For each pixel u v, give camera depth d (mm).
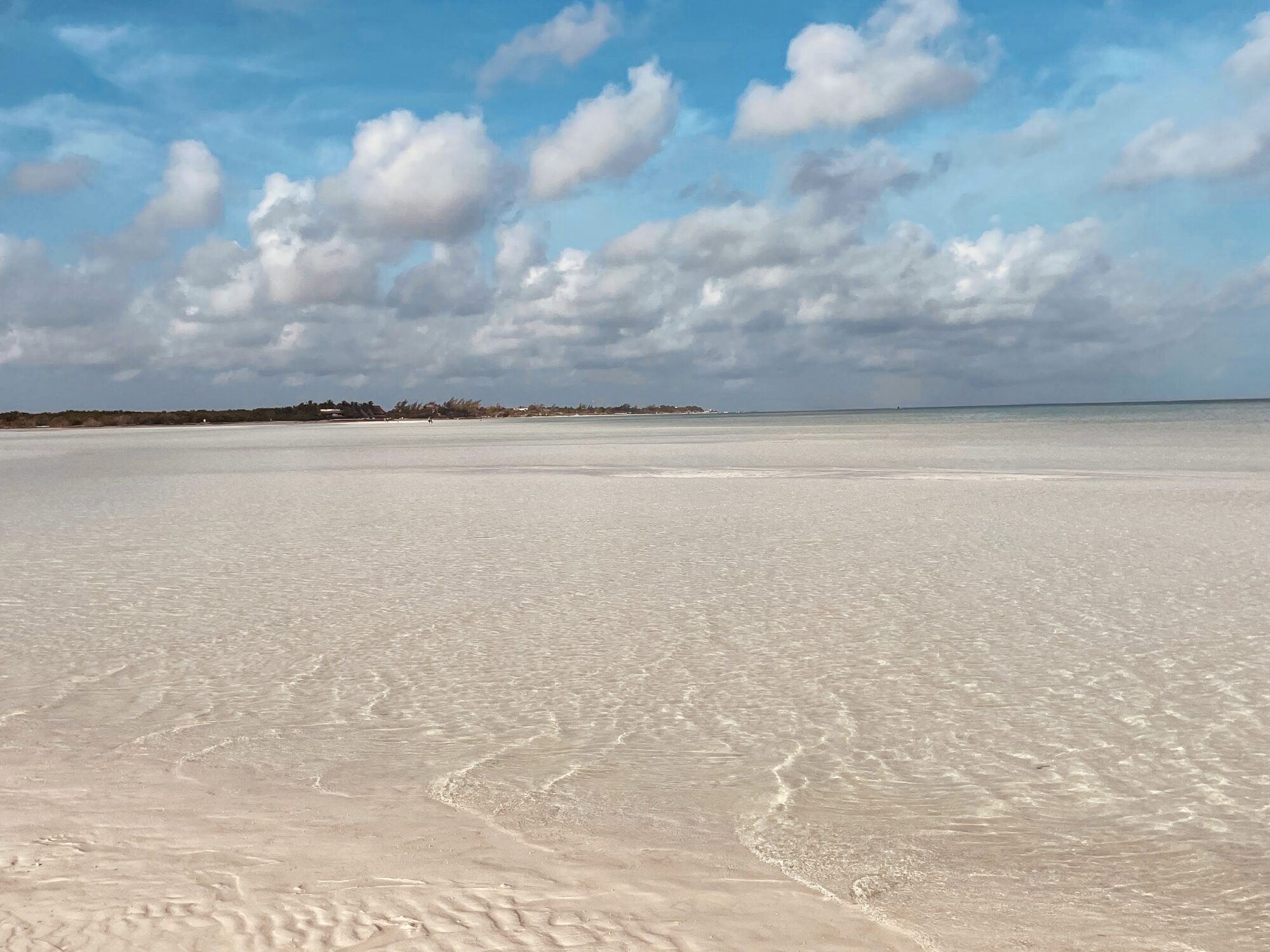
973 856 5285
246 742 7223
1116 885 4949
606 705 8141
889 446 54344
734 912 4484
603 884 4754
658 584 13430
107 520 21375
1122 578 13430
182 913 4250
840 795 6195
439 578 13984
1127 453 43219
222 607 12070
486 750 7051
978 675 8938
